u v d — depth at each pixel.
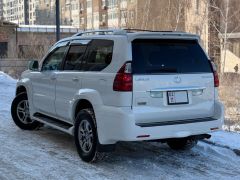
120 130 5.71
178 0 44.38
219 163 6.55
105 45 6.25
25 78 8.46
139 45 5.94
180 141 7.10
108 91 5.90
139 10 43.12
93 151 6.22
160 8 46.41
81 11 89.12
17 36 50.66
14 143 7.67
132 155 6.91
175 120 6.06
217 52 42.59
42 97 7.75
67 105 6.86
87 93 6.22
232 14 41.56
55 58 7.54
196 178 5.84
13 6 143.62
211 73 6.37
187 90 6.12
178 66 6.11
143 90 5.80
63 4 96.38
